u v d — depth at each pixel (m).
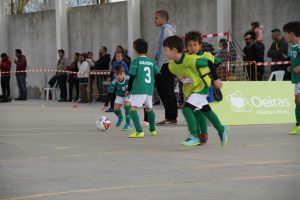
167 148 8.85
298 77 10.54
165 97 12.57
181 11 23.73
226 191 5.55
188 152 8.38
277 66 17.89
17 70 27.08
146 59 10.58
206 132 9.20
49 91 28.08
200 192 5.52
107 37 26.73
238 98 12.92
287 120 13.40
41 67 29.69
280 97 13.46
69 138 10.53
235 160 7.54
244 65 18.25
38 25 29.69
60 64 25.50
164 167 7.00
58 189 5.73
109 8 26.53
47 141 10.07
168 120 12.71
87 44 27.61
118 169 6.89
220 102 12.64
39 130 12.24
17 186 5.91
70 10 28.17
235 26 21.78
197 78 8.80
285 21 20.69
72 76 25.14
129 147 9.05
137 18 24.97
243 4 21.55
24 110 19.33
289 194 5.41
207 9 22.89
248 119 12.94
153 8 24.64
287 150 8.52
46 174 6.59
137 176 6.40
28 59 30.28
